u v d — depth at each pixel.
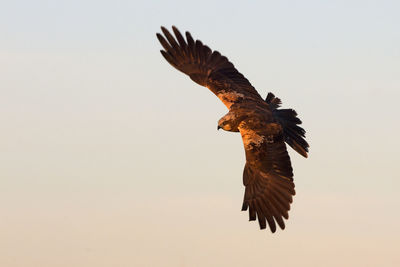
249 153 14.18
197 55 15.57
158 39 15.58
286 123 15.23
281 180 13.95
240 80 15.27
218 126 14.49
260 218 13.93
